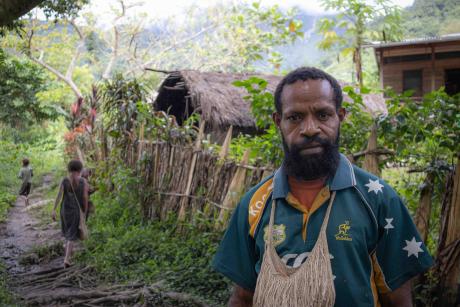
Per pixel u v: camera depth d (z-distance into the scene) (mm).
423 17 22688
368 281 1552
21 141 25500
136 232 6957
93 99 13859
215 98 11102
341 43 17781
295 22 22641
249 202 1742
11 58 23672
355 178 1621
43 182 16766
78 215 6910
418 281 3723
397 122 3852
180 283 5234
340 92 1650
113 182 9609
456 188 3580
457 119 3627
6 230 9578
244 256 1740
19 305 5074
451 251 3576
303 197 1640
